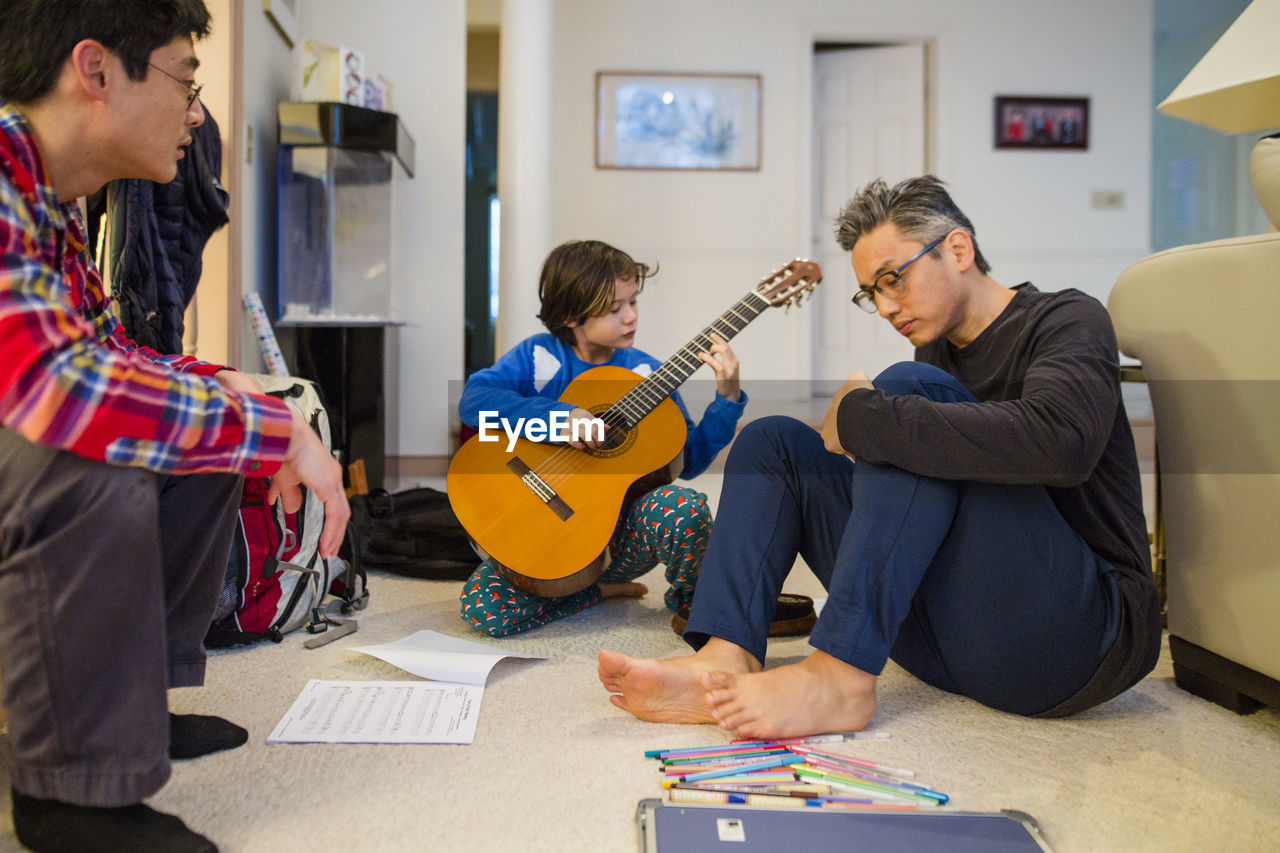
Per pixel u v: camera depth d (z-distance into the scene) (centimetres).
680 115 514
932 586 114
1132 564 113
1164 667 148
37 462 75
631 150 514
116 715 77
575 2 509
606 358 179
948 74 526
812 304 550
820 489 122
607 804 94
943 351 131
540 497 153
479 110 705
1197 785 101
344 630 161
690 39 513
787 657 146
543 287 173
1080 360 106
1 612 75
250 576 151
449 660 136
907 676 140
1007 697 117
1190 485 129
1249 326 117
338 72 313
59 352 72
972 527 109
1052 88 530
